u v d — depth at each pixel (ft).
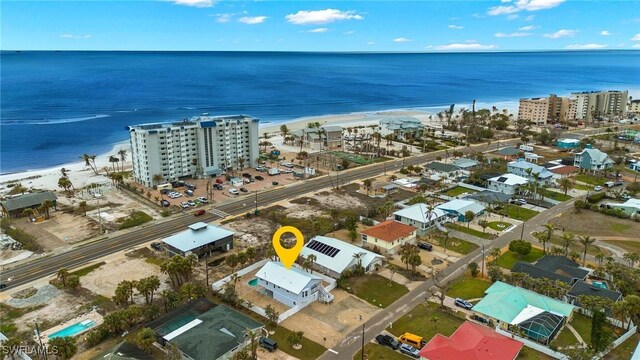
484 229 453.99
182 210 510.58
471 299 328.49
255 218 490.49
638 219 481.46
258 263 383.24
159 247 413.39
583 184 615.16
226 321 286.05
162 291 331.57
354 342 279.49
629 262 383.45
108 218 488.44
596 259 391.86
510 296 311.06
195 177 639.76
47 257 398.01
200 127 627.46
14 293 337.93
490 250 411.13
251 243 428.15
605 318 274.57
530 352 269.64
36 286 348.38
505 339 265.13
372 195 569.64
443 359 247.91
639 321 283.59
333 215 476.13
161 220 483.92
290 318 305.53
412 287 347.97
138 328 289.12
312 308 318.86
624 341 278.05
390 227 417.90
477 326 286.05
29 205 499.10
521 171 626.64
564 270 355.56
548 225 408.87
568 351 263.49
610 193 569.64
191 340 263.29
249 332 263.90
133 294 332.60
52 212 506.89
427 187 591.78
